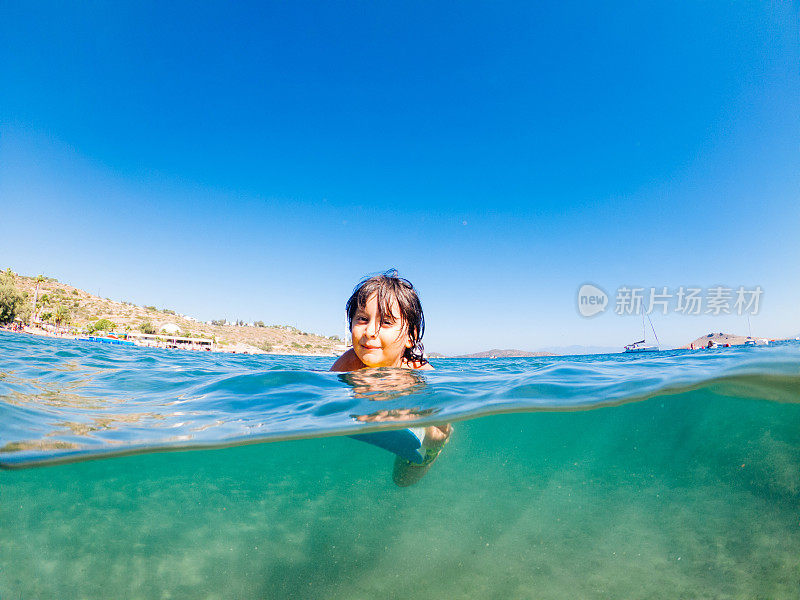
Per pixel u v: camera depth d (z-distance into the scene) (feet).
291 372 3.17
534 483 1.89
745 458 1.74
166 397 2.65
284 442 1.89
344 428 1.87
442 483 1.90
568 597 1.31
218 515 1.72
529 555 1.50
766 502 1.61
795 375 1.60
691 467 1.77
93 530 1.61
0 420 1.99
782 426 1.71
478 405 2.06
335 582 1.39
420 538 1.58
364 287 2.76
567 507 1.73
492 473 1.98
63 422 2.03
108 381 3.20
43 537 1.56
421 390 2.48
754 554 1.44
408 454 1.87
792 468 1.67
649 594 1.31
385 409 2.09
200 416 2.19
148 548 1.53
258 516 1.72
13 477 1.60
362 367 2.99
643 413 1.93
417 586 1.36
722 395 1.87
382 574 1.42
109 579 1.39
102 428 1.96
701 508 1.65
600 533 1.59
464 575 1.42
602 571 1.41
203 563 1.47
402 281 2.84
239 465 1.93
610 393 2.11
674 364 3.10
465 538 1.59
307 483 1.95
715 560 1.43
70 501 1.73
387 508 1.77
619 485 1.81
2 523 1.60
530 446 2.05
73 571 1.42
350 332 2.87
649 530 1.59
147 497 1.81
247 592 1.33
